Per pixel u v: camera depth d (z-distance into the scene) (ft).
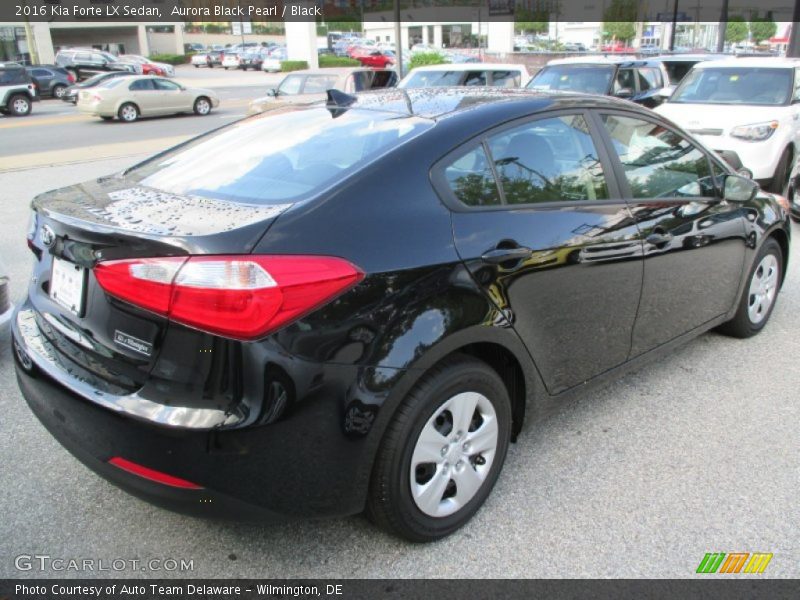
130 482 7.33
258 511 7.25
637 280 10.63
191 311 6.75
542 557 8.45
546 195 9.45
